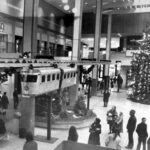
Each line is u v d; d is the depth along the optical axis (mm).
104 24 30328
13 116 9875
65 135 9211
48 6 21141
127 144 8391
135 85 19531
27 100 8906
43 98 10898
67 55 19250
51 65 8984
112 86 26391
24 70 6738
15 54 10758
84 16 30172
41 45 20312
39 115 10930
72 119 10570
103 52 33062
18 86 9062
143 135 7113
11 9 13258
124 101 18766
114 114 9391
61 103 11469
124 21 28766
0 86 12953
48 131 8547
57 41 23703
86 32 30203
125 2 25172
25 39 14039
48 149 7613
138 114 13984
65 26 24016
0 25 12148
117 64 27609
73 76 10203
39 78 6734
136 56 20266
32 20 14000
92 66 15773
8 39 12750
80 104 11867
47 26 21297
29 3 13984
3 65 5961
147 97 18641
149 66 18828
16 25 13844
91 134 6570
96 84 22344
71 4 20672
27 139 4695
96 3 23609
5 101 11023
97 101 18406
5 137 8094
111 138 5984
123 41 32531
